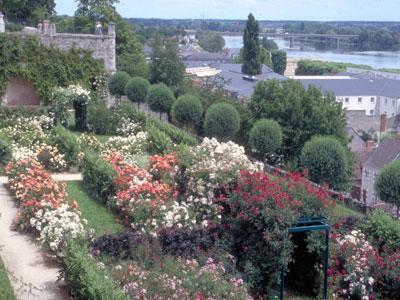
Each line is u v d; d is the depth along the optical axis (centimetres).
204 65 9500
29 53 3359
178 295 945
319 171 2395
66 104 2894
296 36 18500
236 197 1214
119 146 2272
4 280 1107
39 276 1157
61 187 1605
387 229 1334
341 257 1216
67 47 3541
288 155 3036
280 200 1145
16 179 1688
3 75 3281
